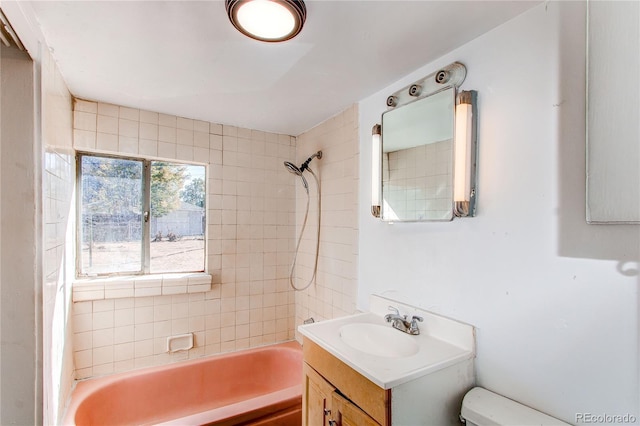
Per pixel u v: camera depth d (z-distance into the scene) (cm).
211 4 110
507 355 117
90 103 199
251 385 241
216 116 228
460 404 124
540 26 110
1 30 103
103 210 212
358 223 198
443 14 115
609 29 92
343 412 126
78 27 123
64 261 171
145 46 137
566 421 101
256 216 258
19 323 119
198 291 230
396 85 171
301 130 261
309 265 252
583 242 98
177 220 236
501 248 120
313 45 136
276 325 265
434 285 147
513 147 117
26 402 121
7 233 117
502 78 121
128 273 220
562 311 103
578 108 100
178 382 218
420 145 153
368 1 108
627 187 89
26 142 119
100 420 188
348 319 170
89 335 199
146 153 217
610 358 92
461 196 128
